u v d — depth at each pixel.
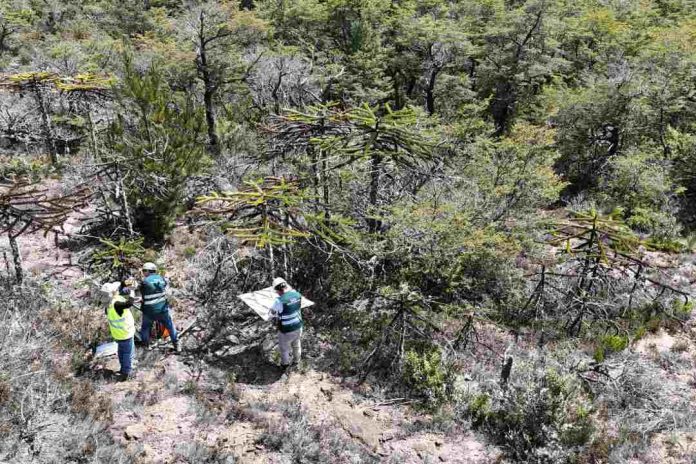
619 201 19.53
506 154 14.30
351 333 10.75
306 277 12.13
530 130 14.23
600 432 8.57
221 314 10.78
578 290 12.57
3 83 16.64
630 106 22.59
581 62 32.59
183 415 7.87
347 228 11.20
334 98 27.81
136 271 11.41
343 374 9.55
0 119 19.91
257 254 12.08
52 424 6.98
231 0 24.48
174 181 12.98
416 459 7.79
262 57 23.88
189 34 23.16
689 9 40.41
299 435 7.72
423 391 9.20
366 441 8.00
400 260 12.16
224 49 23.75
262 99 22.05
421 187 12.96
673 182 19.67
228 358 9.57
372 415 8.58
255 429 7.82
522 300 12.58
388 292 10.40
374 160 11.81
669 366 10.80
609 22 32.25
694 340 11.83
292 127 11.84
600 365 10.20
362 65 28.78
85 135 18.42
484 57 31.39
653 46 25.70
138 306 10.40
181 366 9.11
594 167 22.89
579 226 11.81
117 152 12.55
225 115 21.92
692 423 8.93
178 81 23.25
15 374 7.49
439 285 12.07
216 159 16.41
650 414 9.10
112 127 12.74
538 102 28.12
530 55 29.02
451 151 14.42
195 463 7.03
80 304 10.41
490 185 13.44
